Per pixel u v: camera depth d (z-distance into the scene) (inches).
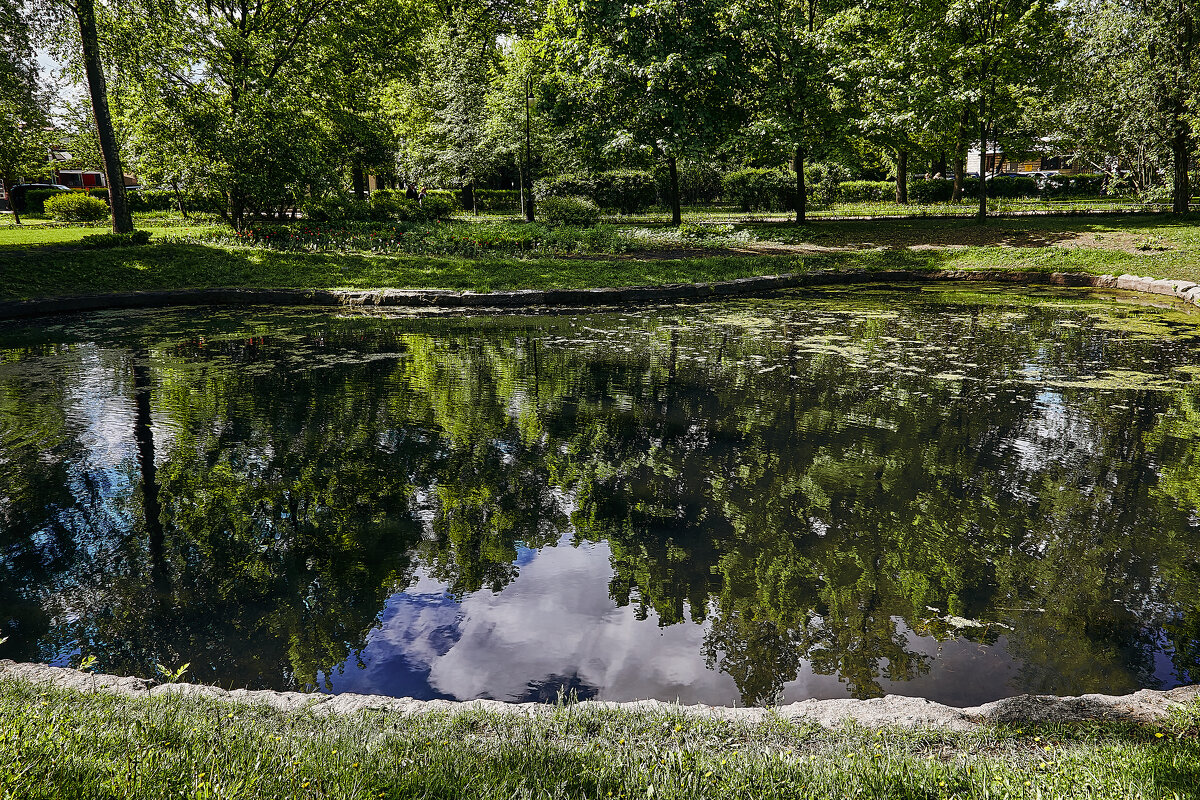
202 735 93.6
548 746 94.6
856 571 173.9
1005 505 210.4
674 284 607.5
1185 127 845.8
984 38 857.5
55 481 227.8
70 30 709.3
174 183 787.4
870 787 82.4
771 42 833.5
